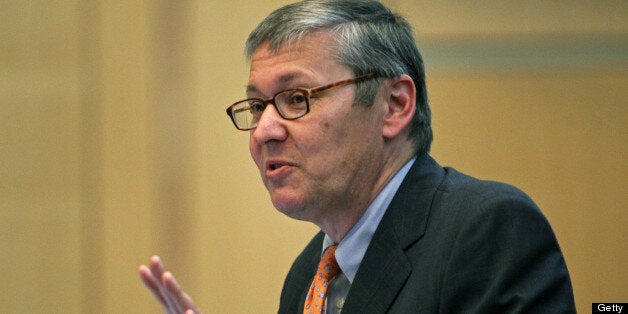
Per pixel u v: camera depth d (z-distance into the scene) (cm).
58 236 1267
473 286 466
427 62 1254
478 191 511
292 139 541
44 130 1277
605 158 1245
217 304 1251
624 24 1260
